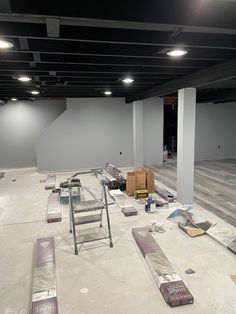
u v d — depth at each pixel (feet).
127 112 25.39
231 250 9.71
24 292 7.88
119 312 7.02
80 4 4.69
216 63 9.98
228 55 8.75
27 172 24.64
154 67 11.10
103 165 25.73
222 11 5.24
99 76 12.30
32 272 8.85
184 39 6.91
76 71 10.47
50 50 7.40
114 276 8.55
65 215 13.67
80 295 7.70
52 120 26.18
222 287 7.88
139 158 22.91
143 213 13.66
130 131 25.80
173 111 31.04
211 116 28.30
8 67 9.90
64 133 24.41
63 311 7.09
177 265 9.00
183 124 13.61
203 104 27.81
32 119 25.79
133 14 4.92
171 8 5.04
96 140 25.22
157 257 9.20
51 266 8.86
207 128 28.43
